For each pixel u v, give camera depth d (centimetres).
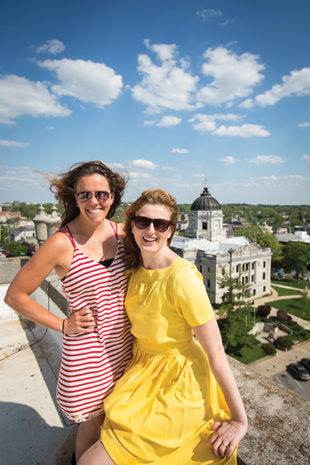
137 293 274
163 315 254
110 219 358
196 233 6706
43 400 454
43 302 755
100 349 283
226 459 232
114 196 329
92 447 245
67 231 276
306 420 338
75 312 268
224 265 5303
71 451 367
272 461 290
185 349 268
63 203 309
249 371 432
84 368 276
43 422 412
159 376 261
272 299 5684
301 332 4194
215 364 239
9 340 631
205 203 6625
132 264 288
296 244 7125
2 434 393
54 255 261
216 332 242
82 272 268
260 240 8256
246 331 3672
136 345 304
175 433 238
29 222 15925
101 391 284
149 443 233
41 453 365
